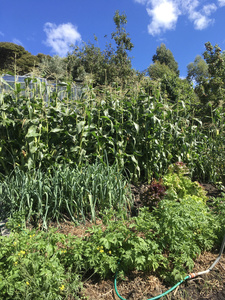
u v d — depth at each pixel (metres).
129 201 4.76
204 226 3.44
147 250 2.78
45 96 6.22
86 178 4.43
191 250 3.02
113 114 6.18
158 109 6.18
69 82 5.78
